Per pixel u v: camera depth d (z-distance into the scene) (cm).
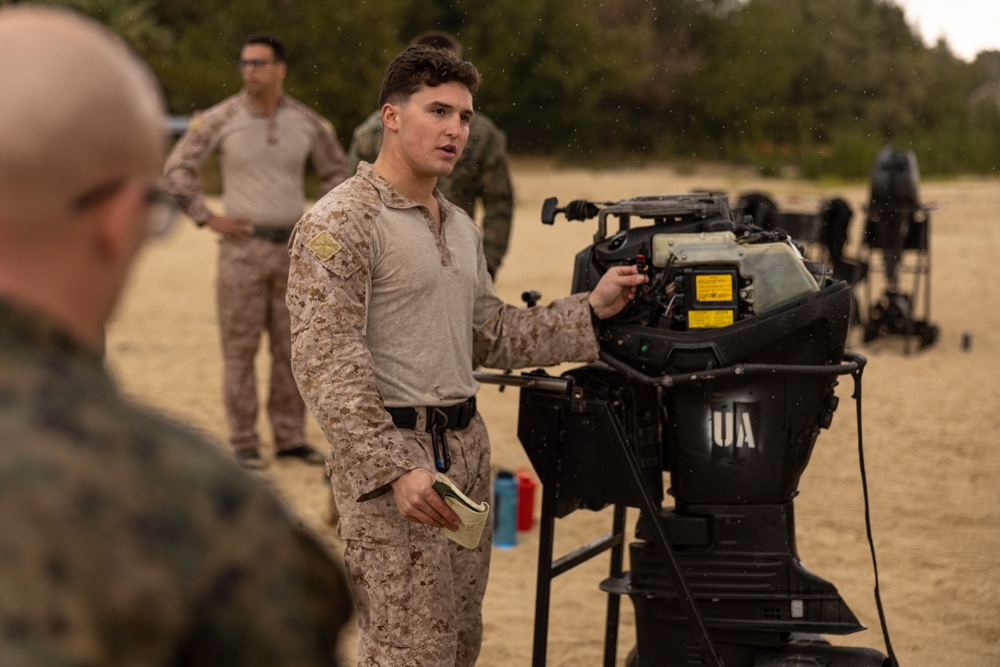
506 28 3756
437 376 298
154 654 95
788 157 4022
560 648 423
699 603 313
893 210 987
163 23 3222
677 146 4253
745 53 4484
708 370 297
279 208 599
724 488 307
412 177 298
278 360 620
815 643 319
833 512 576
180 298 1167
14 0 2592
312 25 3056
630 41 4100
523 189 3053
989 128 4541
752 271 299
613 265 315
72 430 96
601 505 340
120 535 95
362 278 286
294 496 568
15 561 91
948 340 1043
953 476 637
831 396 310
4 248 101
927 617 455
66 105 100
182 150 588
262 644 99
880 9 4994
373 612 290
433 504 271
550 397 309
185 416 717
